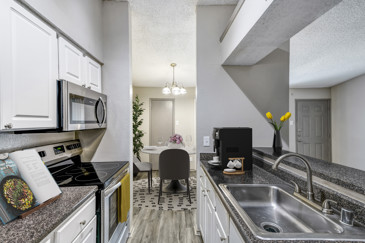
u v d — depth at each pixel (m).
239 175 1.64
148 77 4.88
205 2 2.26
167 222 2.59
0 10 0.94
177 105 5.91
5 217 0.86
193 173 5.15
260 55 2.01
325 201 0.96
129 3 2.26
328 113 2.44
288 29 1.48
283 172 1.50
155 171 5.46
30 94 1.15
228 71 2.34
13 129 1.04
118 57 2.28
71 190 1.31
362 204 0.85
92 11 1.98
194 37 2.93
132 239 2.20
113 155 2.28
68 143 2.03
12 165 1.01
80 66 1.77
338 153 2.19
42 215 0.95
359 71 2.34
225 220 1.09
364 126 1.99
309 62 2.64
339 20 1.89
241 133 1.84
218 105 2.34
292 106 2.46
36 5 1.18
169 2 2.23
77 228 1.11
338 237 0.71
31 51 1.16
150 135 5.84
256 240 0.70
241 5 1.65
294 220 1.11
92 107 1.88
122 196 1.83
